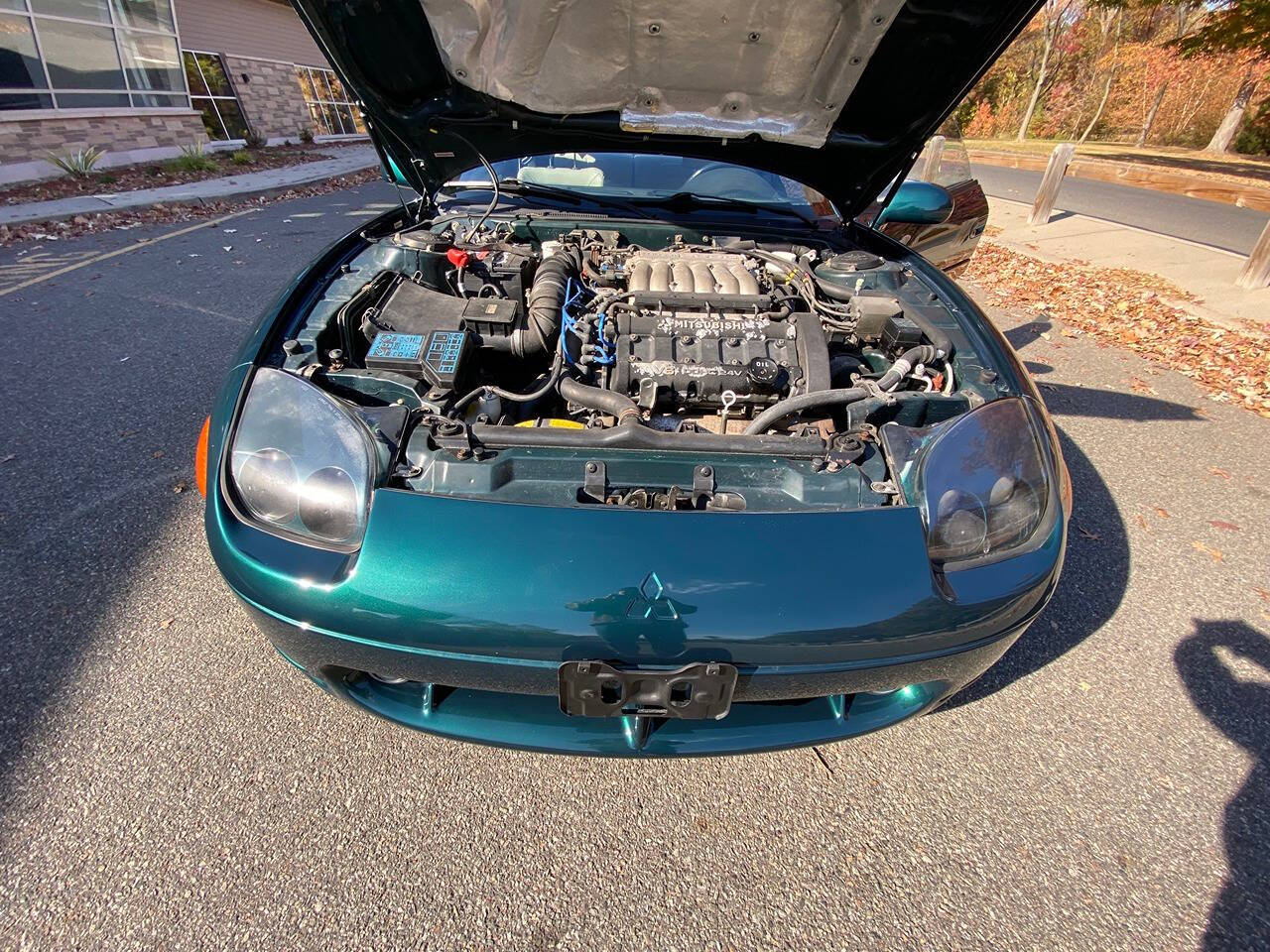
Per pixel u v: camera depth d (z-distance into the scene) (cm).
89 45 905
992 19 175
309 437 140
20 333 398
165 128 1044
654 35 181
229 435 145
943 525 137
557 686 128
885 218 329
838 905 140
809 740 148
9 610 199
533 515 127
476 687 133
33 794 151
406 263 210
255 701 176
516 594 121
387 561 124
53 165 829
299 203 845
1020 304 570
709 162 272
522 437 145
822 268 229
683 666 124
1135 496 299
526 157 254
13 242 595
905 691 156
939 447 145
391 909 135
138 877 137
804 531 129
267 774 158
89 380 344
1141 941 137
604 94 208
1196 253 698
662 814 156
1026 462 149
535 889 140
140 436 295
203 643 193
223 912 132
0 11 789
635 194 269
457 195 269
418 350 170
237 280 517
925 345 183
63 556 222
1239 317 528
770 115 214
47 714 169
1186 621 226
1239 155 2130
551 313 192
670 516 129
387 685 150
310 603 127
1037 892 145
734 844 151
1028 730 183
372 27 191
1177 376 435
